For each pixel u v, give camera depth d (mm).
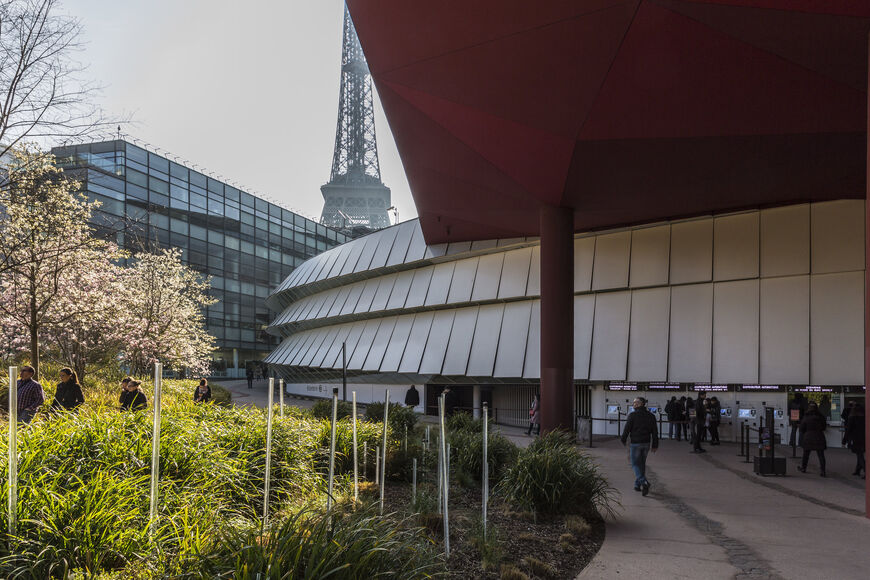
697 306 22859
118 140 48500
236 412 11484
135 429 6871
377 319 36531
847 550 7332
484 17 12406
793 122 13992
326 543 4008
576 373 24781
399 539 4809
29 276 16125
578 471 8906
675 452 18281
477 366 27969
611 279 25062
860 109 13117
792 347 20516
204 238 57312
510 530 7629
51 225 16203
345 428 10852
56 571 4285
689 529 8422
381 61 14719
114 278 25016
